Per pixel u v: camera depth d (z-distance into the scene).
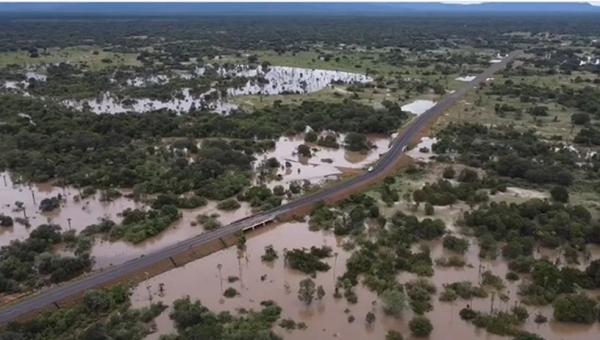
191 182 151.62
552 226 121.12
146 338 87.62
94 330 84.44
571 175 152.25
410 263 110.25
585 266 110.62
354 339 88.25
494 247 115.44
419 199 141.12
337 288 101.56
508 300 98.62
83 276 105.75
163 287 103.50
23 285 102.12
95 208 140.50
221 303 98.12
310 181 158.62
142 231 123.94
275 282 105.38
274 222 131.75
